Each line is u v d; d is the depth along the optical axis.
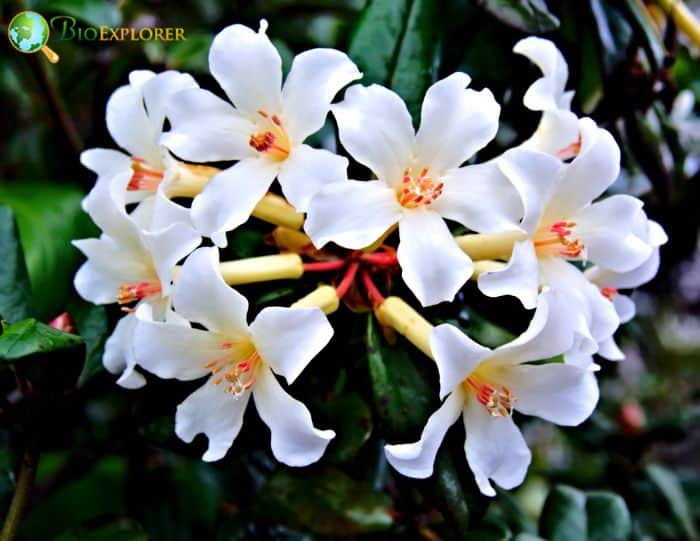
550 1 0.28
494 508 0.34
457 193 0.22
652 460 0.61
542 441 0.55
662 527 0.37
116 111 0.24
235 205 0.22
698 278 0.51
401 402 0.23
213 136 0.23
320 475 0.28
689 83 0.33
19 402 0.26
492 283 0.21
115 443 0.33
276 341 0.21
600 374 0.34
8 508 0.26
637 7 0.28
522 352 0.21
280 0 0.35
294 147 0.22
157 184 0.25
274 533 0.29
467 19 0.27
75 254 0.30
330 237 0.21
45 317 0.29
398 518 0.28
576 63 0.29
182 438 0.22
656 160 0.30
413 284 0.21
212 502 0.37
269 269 0.23
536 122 0.28
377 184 0.22
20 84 0.40
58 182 0.34
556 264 0.23
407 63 0.26
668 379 0.61
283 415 0.21
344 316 0.24
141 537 0.25
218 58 0.23
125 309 0.24
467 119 0.22
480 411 0.22
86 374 0.26
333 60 0.22
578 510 0.29
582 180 0.22
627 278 0.25
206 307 0.21
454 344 0.21
